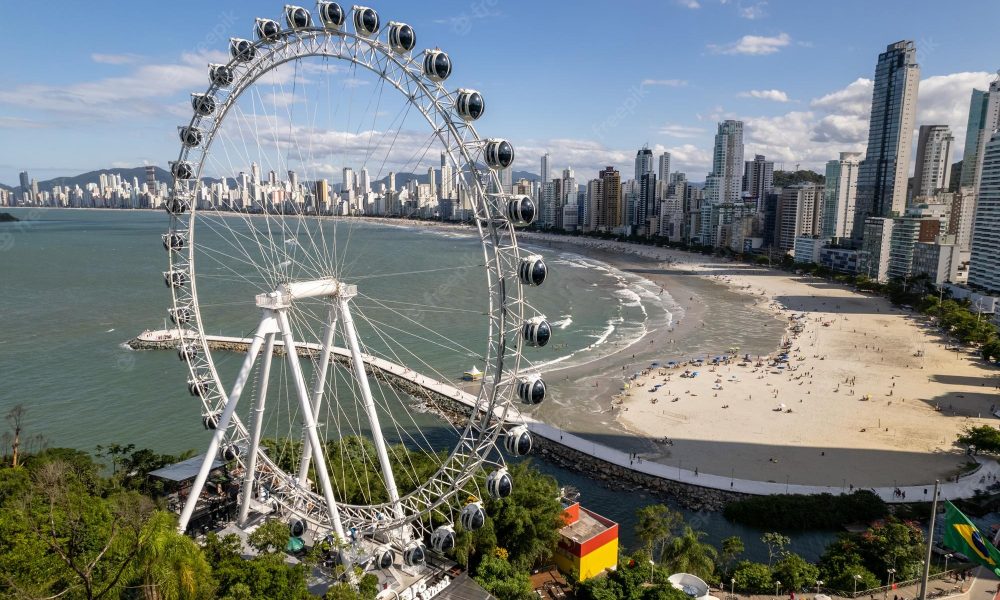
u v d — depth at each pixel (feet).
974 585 187.42
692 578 183.52
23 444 298.56
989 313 601.21
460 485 169.78
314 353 448.24
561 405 384.06
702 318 631.15
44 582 127.85
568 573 188.34
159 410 346.33
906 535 202.28
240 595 138.82
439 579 180.14
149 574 126.72
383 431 338.54
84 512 159.43
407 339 508.53
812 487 280.10
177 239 217.15
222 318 557.74
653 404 386.93
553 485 223.30
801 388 417.69
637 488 286.66
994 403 389.39
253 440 187.62
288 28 186.39
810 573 193.47
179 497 206.59
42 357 438.40
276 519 191.93
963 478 289.74
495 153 155.43
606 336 555.28
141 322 544.62
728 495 276.82
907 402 392.27
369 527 184.96
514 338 166.40
